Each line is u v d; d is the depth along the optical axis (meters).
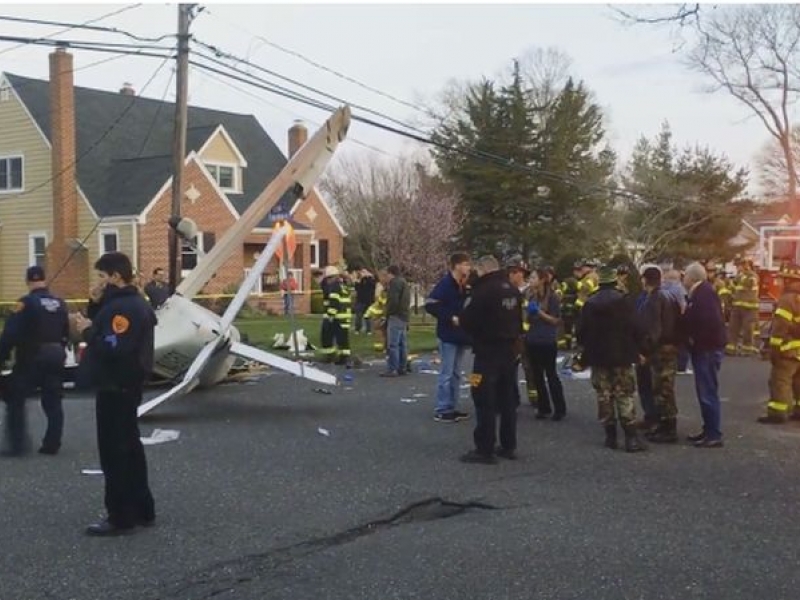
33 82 31.88
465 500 6.89
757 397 12.49
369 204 40.69
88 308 12.48
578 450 8.76
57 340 8.58
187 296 13.06
